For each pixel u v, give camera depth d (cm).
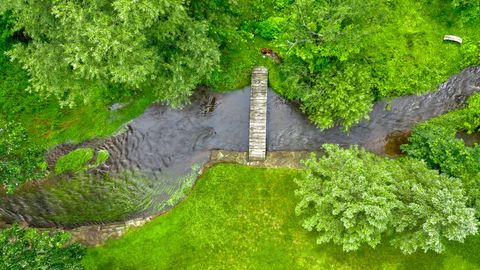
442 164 1744
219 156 2105
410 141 1966
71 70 1647
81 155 2147
